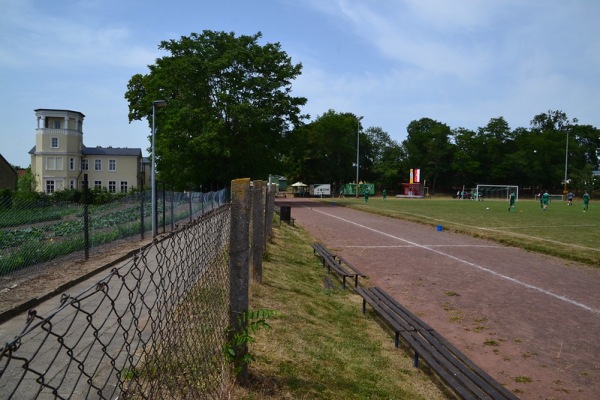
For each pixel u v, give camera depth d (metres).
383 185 109.00
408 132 119.69
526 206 56.31
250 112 44.44
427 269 15.04
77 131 72.75
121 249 13.88
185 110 44.09
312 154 96.56
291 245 17.80
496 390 5.75
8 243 11.05
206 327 5.16
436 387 6.62
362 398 5.61
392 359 7.48
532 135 113.06
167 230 19.20
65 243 12.28
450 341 8.43
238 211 4.99
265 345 6.28
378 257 17.27
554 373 7.09
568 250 18.06
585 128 120.62
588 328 9.20
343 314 9.72
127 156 76.31
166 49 47.97
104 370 4.73
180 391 3.93
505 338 8.60
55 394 2.04
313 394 5.26
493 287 12.59
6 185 57.66
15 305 7.36
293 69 49.81
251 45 49.44
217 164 47.66
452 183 113.44
